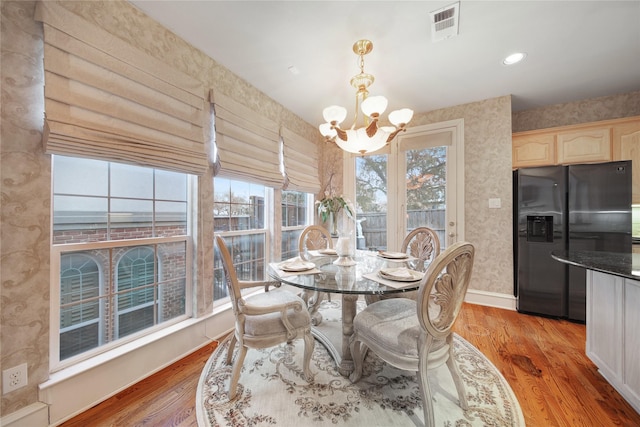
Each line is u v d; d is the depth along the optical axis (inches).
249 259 109.5
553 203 98.8
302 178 132.3
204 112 82.7
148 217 72.1
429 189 127.6
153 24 68.0
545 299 100.5
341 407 53.7
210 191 85.1
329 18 67.4
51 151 49.3
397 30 71.6
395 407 53.6
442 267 44.3
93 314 60.4
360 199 146.7
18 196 46.6
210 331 83.1
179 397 57.3
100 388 56.1
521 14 65.7
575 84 102.4
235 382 56.4
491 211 112.7
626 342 54.5
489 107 113.4
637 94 108.6
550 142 106.5
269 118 112.2
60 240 55.2
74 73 52.3
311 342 62.9
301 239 106.1
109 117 58.2
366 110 69.5
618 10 64.1
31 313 48.0
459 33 72.9
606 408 53.4
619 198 89.9
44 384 48.6
